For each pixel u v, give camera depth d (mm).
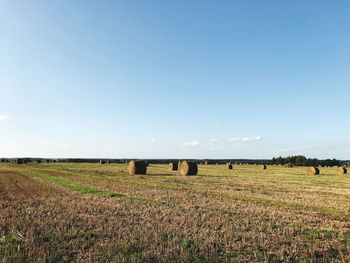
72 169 45719
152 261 5637
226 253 6203
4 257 5594
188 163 34781
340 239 7359
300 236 7621
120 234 7340
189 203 12461
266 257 6008
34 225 8195
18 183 20953
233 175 35219
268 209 11445
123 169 47281
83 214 9852
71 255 5926
